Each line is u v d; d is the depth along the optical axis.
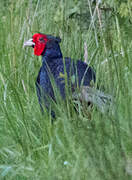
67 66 10.69
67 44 12.59
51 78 10.52
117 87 9.51
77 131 8.40
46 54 11.24
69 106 9.72
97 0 12.87
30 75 12.23
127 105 8.53
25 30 13.65
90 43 12.26
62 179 7.40
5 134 9.56
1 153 8.99
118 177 6.98
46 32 13.66
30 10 14.16
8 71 12.33
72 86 10.18
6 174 8.27
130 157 7.49
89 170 7.35
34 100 10.80
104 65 10.77
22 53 13.05
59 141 8.18
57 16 13.78
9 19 14.40
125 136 8.09
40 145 9.05
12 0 14.84
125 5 11.81
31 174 8.02
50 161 7.93
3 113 10.30
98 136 8.05
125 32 11.70
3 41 13.73
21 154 8.88
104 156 7.39
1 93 11.18
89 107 9.56
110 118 8.25
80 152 7.64
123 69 10.48
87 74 10.52
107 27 10.56
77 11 14.01
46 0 14.98
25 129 9.38
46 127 9.07
